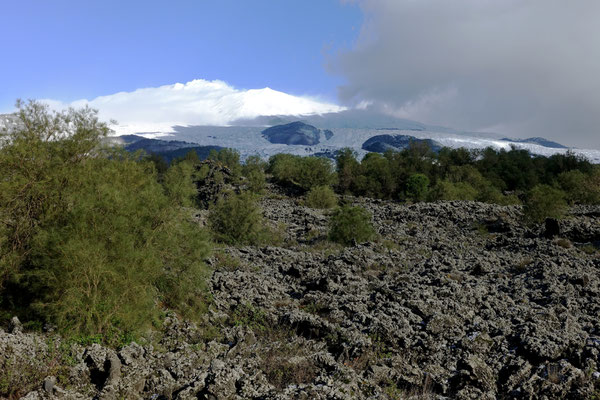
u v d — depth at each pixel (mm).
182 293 10805
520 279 14242
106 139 10617
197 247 11109
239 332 9828
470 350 8953
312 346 9406
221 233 23875
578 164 78688
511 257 18266
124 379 6750
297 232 29922
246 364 7898
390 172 71000
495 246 21938
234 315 11156
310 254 19922
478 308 11586
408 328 9938
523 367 8086
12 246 8812
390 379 7891
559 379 7570
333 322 10727
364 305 11633
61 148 9766
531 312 10844
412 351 9188
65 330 8031
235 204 24406
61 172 9391
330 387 6812
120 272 8656
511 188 75125
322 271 15438
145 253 9305
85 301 8258
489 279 14500
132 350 7504
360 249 19156
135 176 10938
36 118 9758
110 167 10414
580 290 12547
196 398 6398
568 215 30406
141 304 8891
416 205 38469
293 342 9438
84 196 9078
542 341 8773
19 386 6363
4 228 8781
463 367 7992
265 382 6914
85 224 8594
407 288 12531
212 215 24688
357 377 7594
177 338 9352
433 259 17297
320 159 65562
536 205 27109
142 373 7020
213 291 12680
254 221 24500
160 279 10703
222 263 16594
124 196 9719
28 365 6703
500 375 8133
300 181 63844
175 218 11086
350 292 13273
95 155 10422
